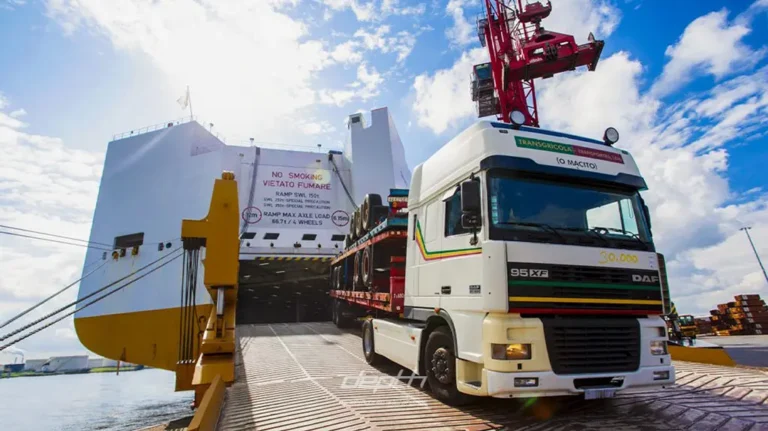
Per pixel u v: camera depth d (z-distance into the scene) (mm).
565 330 3770
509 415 4160
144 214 17281
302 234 16828
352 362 7480
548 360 3656
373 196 8953
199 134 18312
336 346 9297
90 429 15977
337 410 4379
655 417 4117
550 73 21797
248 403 4770
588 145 4707
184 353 6395
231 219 6332
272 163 18641
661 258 4809
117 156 19141
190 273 6578
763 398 4859
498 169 4223
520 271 3785
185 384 6312
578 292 3922
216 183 6434
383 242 7789
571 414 4223
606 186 4590
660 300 4273
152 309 15547
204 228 6234
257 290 17406
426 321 5152
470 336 4035
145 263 16328
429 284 5125
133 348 15430
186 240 6430
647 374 3920
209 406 3648
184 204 16828
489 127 4469
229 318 6594
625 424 3887
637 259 4285
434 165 5566
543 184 4332
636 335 4020
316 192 18406
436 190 5273
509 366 3578
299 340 10219
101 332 16031
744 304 22844
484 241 3949
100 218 18047
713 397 4930
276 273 17156
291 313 17625
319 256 16203
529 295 3750
